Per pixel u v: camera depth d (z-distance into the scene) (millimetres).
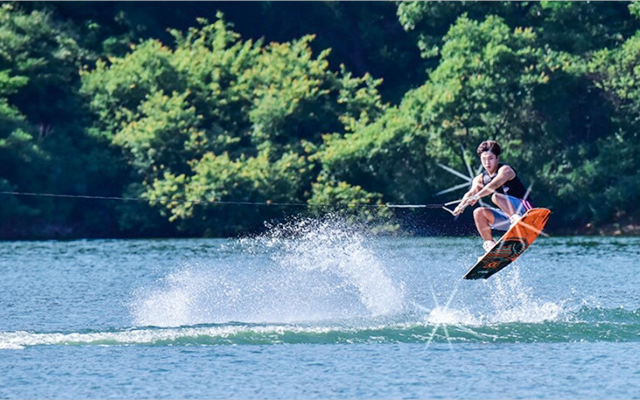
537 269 98875
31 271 104938
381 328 60656
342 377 49719
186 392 47562
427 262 108000
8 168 180000
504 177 55250
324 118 197625
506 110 181125
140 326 63688
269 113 188125
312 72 198125
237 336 58875
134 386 48594
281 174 178875
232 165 178375
